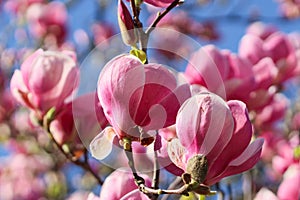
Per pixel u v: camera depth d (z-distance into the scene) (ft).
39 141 10.64
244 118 3.91
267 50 6.52
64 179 11.12
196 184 3.84
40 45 13.53
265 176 8.23
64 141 5.38
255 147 3.97
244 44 6.56
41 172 12.50
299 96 10.54
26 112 11.85
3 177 12.89
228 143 3.90
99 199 4.42
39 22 13.55
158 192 3.92
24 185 12.64
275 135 8.28
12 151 12.85
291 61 6.55
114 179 4.30
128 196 4.10
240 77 5.41
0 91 12.40
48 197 11.48
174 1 4.25
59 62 5.29
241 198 7.70
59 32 13.57
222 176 3.97
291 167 6.45
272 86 6.55
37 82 5.28
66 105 5.33
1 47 13.30
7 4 14.64
